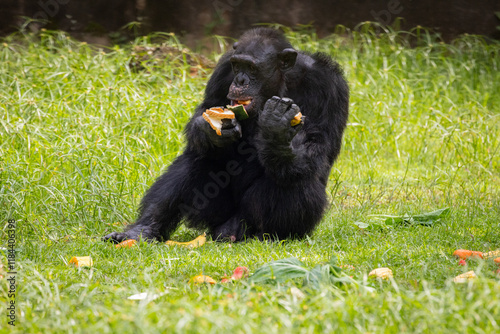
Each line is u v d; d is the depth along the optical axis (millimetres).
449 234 10461
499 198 13922
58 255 8758
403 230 11102
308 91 10773
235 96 10305
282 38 11047
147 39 25859
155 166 14500
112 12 27656
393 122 19906
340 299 5930
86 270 8008
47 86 18938
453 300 5777
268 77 10445
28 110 16500
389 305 5688
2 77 19422
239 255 8891
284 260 7457
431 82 24141
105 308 5773
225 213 11203
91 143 13984
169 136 16250
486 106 23016
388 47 26297
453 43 28922
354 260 8562
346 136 18906
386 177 16641
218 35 28250
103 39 27641
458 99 23594
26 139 14320
